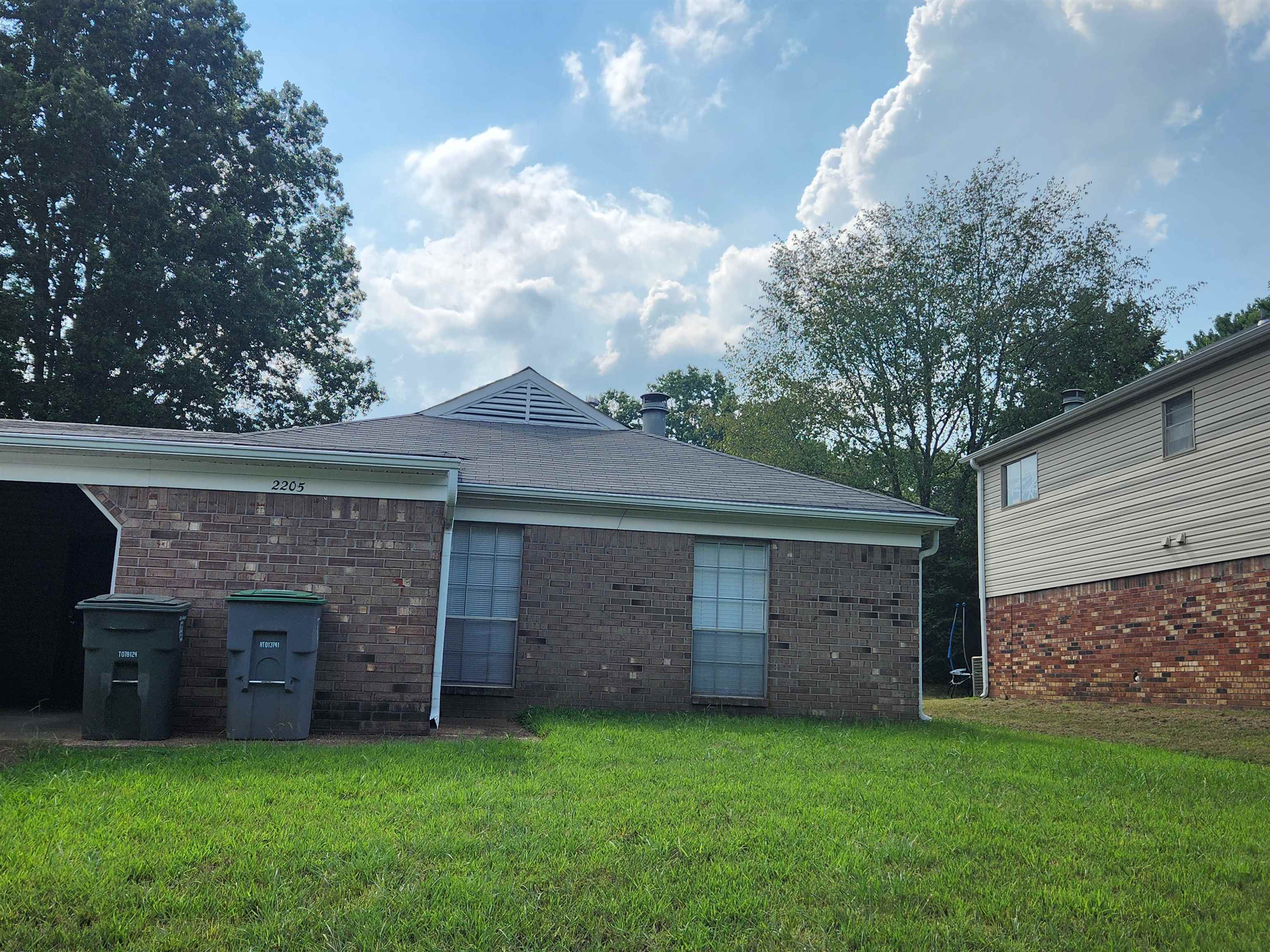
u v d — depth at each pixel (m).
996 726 13.86
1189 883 4.85
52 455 9.36
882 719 12.79
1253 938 4.07
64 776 6.38
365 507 9.73
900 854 5.11
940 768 8.23
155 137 28.09
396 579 9.69
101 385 25.75
